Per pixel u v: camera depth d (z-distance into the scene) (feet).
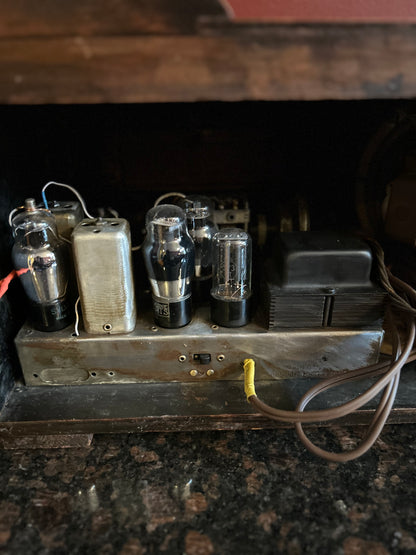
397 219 2.71
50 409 2.21
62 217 2.37
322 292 2.21
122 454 2.16
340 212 3.25
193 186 3.21
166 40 1.60
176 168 3.15
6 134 2.29
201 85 1.65
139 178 3.17
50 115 2.79
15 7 1.54
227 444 2.20
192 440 2.23
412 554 1.72
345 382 2.30
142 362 2.33
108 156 3.09
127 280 2.18
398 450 2.16
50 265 2.23
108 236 2.08
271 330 2.29
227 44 1.61
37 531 1.81
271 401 2.24
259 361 2.32
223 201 3.05
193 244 2.45
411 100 2.61
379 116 2.88
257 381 2.38
